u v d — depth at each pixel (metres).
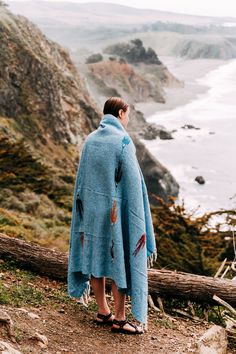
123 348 4.43
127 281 4.40
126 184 4.29
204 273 11.41
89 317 5.03
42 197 23.97
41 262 6.38
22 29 63.41
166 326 5.39
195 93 199.88
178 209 13.56
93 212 4.32
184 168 80.06
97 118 66.50
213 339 4.98
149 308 6.01
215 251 12.28
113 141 4.31
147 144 96.88
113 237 4.27
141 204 4.30
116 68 172.62
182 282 6.06
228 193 66.69
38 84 54.75
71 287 4.62
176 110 154.25
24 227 16.95
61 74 64.12
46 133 52.41
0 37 54.31
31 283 5.93
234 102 172.00
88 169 4.35
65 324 4.73
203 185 70.44
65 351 4.11
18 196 22.11
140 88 171.12
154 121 131.00
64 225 22.17
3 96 49.62
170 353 4.49
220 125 122.25
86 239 4.38
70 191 28.02
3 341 3.87
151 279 6.11
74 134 58.75
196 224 13.02
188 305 6.09
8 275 6.00
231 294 6.00
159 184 63.91
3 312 4.12
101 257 4.34
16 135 44.22
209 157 88.25
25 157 22.38
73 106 61.47
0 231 13.08
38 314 4.86
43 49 64.69
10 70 52.31
